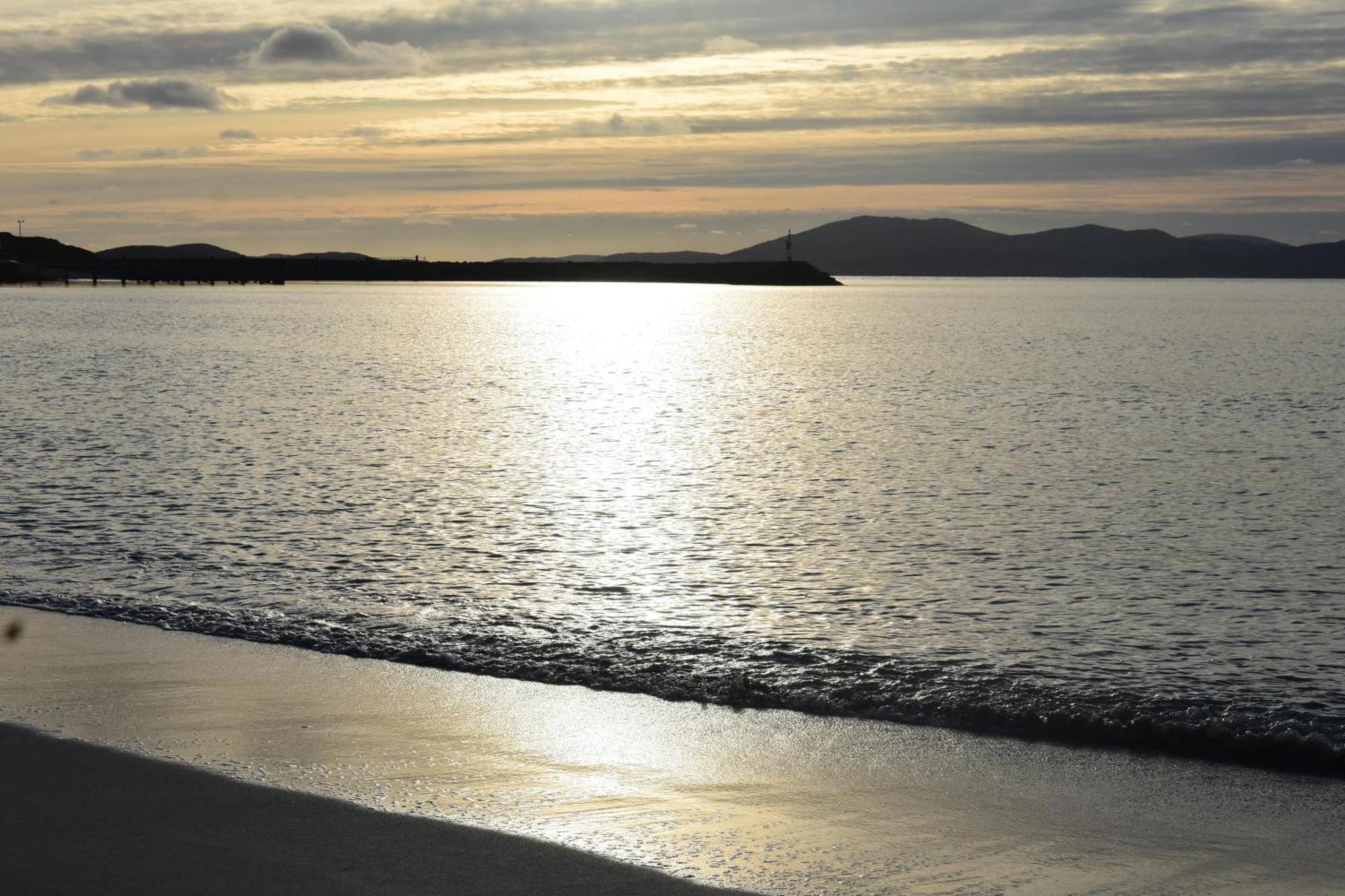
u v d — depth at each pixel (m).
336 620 14.90
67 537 20.02
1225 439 37.38
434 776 9.55
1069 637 15.04
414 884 7.45
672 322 137.12
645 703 11.77
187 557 18.69
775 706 11.73
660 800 9.15
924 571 18.80
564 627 14.93
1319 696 12.82
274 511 22.94
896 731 10.96
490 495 25.56
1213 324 128.12
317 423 39.56
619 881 7.59
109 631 14.12
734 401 50.44
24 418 39.25
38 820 8.37
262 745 10.19
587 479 28.38
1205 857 8.19
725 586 17.56
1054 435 38.34
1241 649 14.68
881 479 28.81
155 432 36.03
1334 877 7.89
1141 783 9.65
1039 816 8.92
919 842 8.39
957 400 50.59
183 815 8.52
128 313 137.25
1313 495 26.80
